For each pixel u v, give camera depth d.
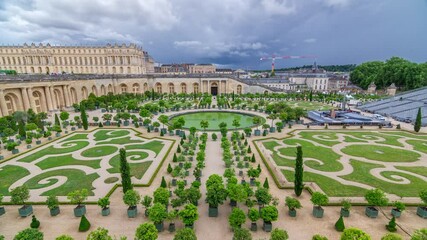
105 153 47.56
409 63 151.62
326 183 35.56
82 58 166.88
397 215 27.47
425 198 26.95
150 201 27.27
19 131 56.75
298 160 30.58
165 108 96.00
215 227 25.92
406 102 94.88
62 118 67.12
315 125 72.69
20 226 25.95
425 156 47.00
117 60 168.00
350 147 52.22
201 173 38.28
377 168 41.12
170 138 58.03
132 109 88.19
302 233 24.84
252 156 43.16
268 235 24.69
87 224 25.11
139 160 43.81
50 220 26.86
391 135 62.38
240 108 98.88
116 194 32.41
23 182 35.53
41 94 86.38
